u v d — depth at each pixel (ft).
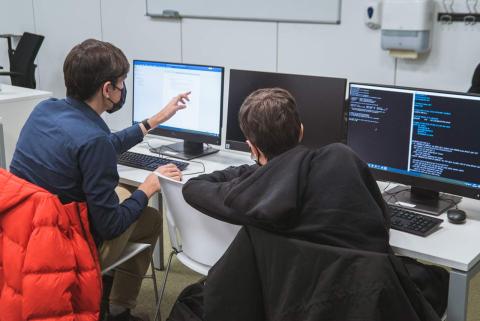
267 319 5.11
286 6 14.49
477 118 6.53
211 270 5.40
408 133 7.08
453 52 12.50
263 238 5.02
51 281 5.91
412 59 13.03
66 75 6.60
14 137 12.02
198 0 15.97
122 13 17.75
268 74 8.52
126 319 8.27
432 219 6.61
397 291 4.56
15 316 6.10
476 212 7.00
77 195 6.53
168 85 9.43
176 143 10.08
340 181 5.03
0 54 21.07
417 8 12.26
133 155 9.11
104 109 6.91
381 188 7.80
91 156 6.29
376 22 13.04
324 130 8.15
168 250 11.04
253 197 5.07
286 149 5.46
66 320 6.00
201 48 16.30
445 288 6.15
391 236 6.31
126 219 6.72
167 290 9.56
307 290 4.79
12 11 20.51
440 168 6.91
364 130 7.45
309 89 8.18
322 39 14.16
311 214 5.00
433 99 6.80
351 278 4.60
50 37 19.92
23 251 5.96
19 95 12.15
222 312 5.18
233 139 9.05
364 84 7.32
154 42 17.26
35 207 5.93
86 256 6.22
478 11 11.96
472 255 5.82
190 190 5.87
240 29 15.43
